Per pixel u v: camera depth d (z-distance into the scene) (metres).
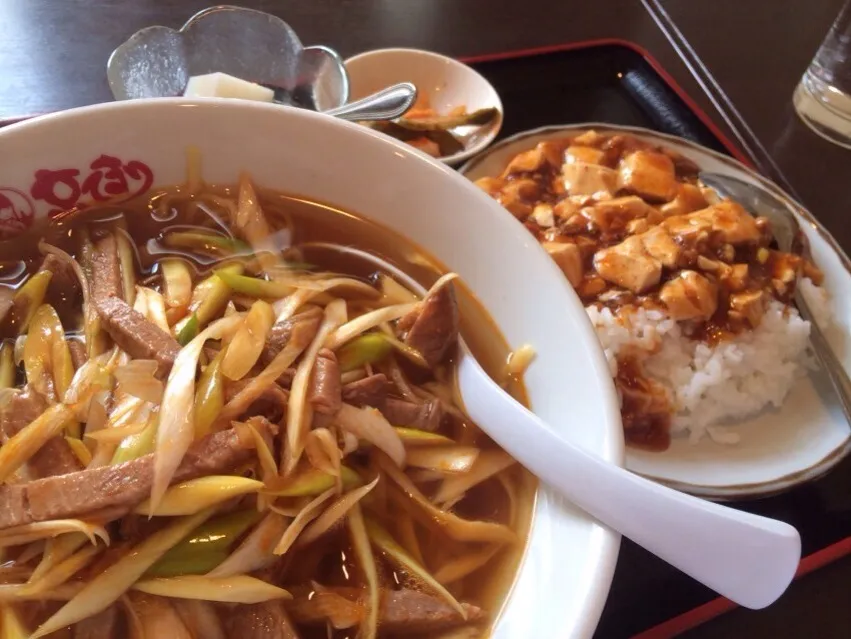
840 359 0.32
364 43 0.44
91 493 0.17
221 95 0.34
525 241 0.22
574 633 0.16
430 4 0.47
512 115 0.42
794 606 0.26
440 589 0.19
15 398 0.19
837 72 0.43
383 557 0.20
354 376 0.21
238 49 0.38
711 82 0.47
